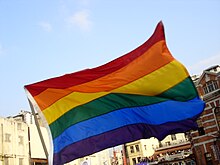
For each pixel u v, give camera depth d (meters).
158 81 9.02
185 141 73.62
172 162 64.19
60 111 8.85
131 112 9.15
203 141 42.62
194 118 8.79
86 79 9.25
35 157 55.88
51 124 8.62
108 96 9.22
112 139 8.87
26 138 54.91
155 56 9.12
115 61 9.42
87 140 8.74
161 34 9.16
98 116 9.07
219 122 41.03
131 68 9.28
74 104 9.00
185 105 8.88
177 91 8.94
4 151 48.25
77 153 8.57
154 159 69.25
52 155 8.23
